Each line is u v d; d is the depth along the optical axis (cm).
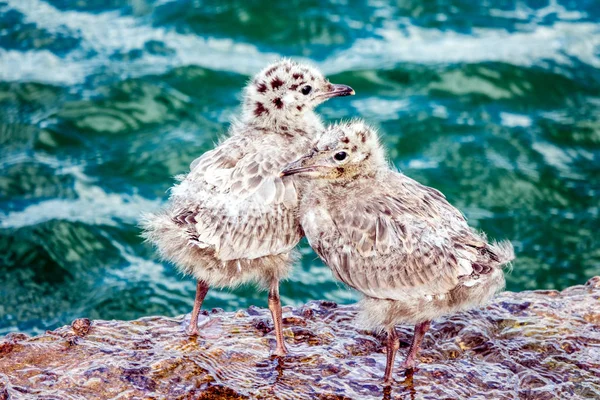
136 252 1794
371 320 961
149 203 1888
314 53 2314
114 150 2027
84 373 953
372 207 976
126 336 1064
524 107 2155
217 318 1122
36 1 2527
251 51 2311
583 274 1731
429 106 2134
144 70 2234
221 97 2166
